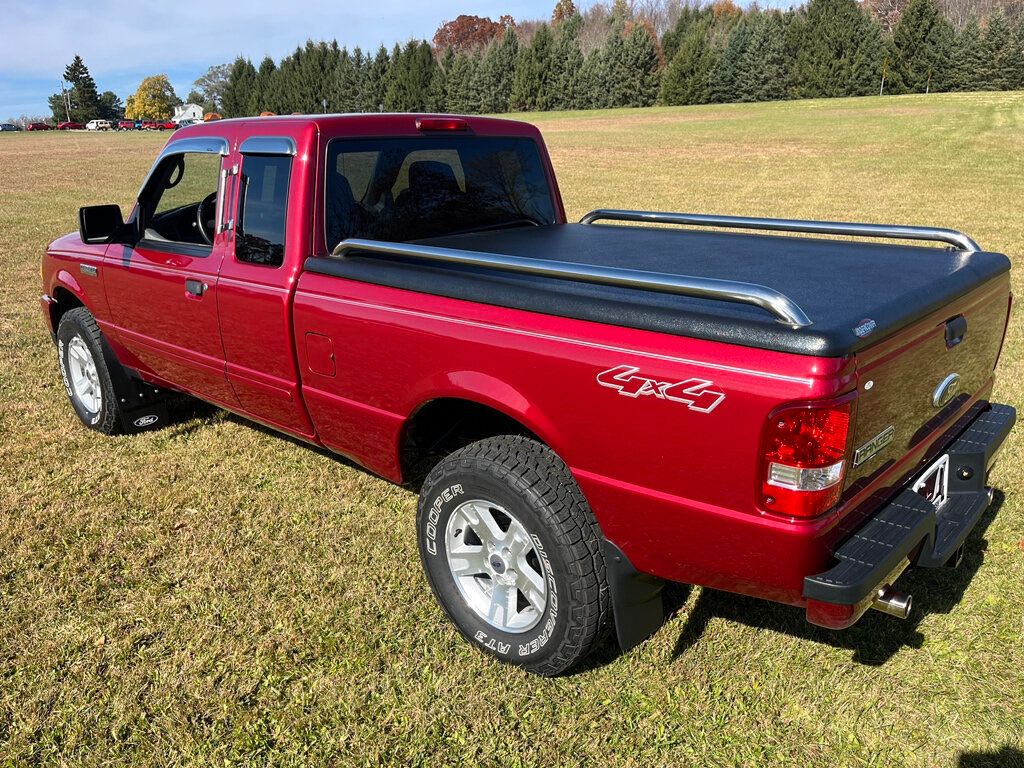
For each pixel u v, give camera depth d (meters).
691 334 2.32
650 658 3.08
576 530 2.70
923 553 2.67
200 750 2.71
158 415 5.25
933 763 2.61
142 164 31.14
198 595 3.50
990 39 59.72
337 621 3.32
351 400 3.37
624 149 32.50
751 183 21.17
